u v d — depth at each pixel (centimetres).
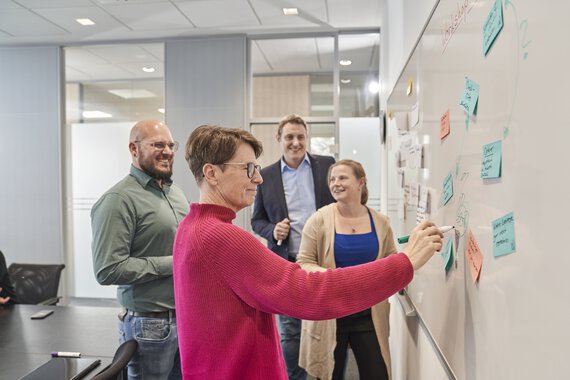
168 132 176
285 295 84
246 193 96
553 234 55
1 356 160
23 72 438
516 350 67
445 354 114
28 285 288
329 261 178
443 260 116
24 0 331
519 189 66
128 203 162
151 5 343
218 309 88
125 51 438
